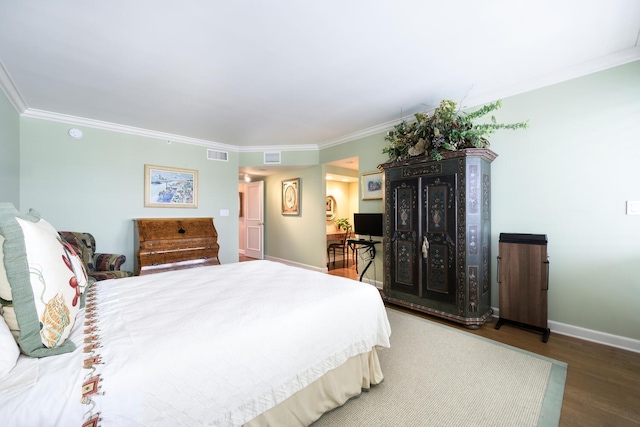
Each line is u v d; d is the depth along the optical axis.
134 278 2.04
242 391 1.11
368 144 4.38
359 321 1.69
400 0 1.67
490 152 2.80
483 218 2.81
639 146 2.26
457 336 2.57
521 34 2.02
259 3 1.67
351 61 2.37
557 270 2.65
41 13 1.73
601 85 2.41
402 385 1.82
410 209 3.17
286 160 5.40
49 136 3.49
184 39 2.03
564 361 2.12
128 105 3.28
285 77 2.64
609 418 1.52
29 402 0.75
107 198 3.91
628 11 1.78
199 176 4.84
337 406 1.56
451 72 2.58
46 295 0.95
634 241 2.29
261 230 6.73
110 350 0.98
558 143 2.63
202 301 1.52
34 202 3.40
